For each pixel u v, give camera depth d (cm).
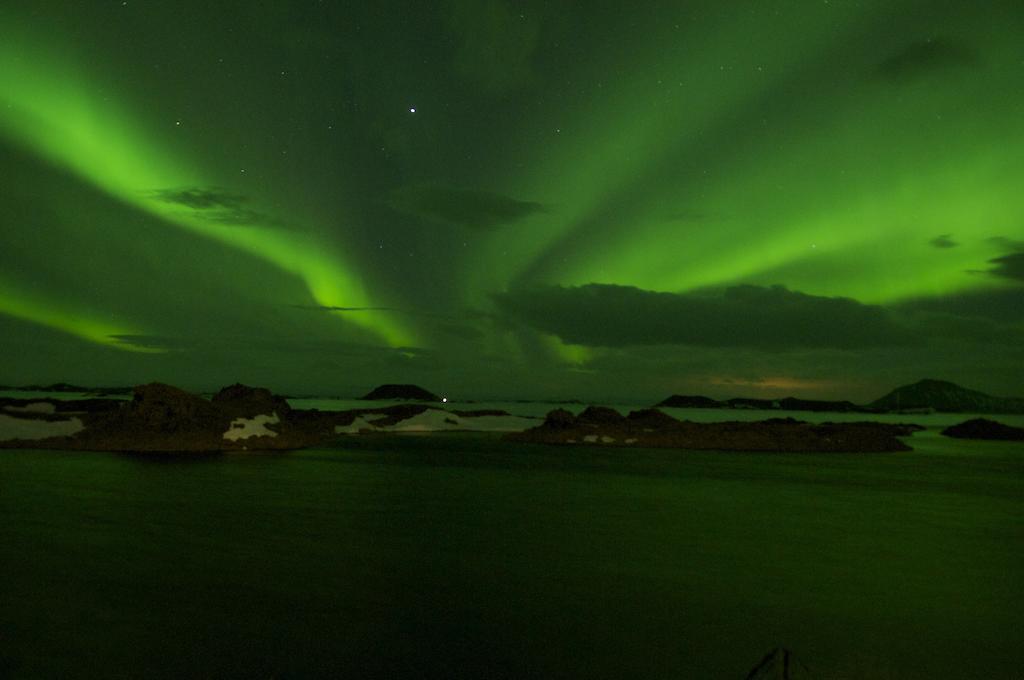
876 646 682
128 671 586
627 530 1252
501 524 1290
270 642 659
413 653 639
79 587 829
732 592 859
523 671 603
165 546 1050
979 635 716
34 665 596
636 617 755
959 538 1223
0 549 1013
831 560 1039
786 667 467
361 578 891
